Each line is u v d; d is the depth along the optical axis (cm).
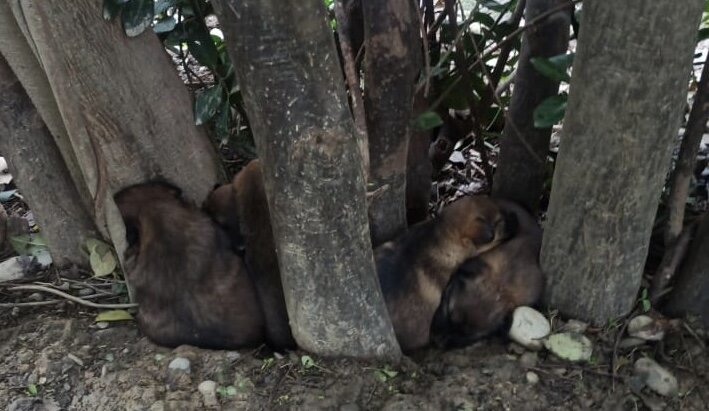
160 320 297
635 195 249
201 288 293
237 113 395
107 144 294
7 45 291
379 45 267
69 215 337
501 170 336
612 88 230
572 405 267
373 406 268
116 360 295
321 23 205
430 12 344
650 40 217
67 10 265
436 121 278
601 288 275
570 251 273
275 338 296
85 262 349
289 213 240
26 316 323
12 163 325
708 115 270
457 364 286
